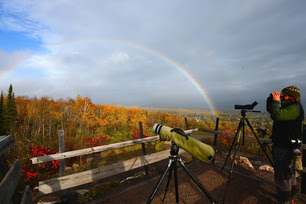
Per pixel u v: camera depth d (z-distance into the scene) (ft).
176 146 8.30
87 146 26.66
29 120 39.60
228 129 33.42
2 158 5.06
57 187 9.53
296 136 8.35
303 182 9.95
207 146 7.93
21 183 14.16
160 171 15.24
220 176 12.94
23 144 25.11
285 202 8.72
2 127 31.50
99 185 12.05
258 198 10.07
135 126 44.52
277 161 8.90
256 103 9.71
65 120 45.09
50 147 24.13
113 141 34.91
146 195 10.58
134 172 16.08
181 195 10.48
